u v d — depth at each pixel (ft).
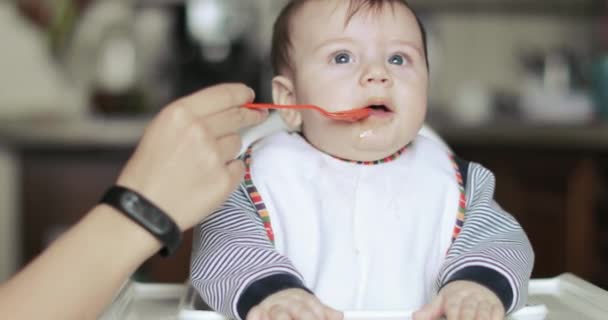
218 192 1.75
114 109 7.33
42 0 7.36
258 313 1.81
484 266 1.99
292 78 2.46
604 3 9.02
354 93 2.26
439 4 9.16
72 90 7.45
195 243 2.22
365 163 2.39
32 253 6.75
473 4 9.14
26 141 6.49
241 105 1.93
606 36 8.61
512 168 7.07
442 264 2.29
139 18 8.30
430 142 2.57
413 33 2.37
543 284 2.54
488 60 9.20
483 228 2.28
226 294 1.92
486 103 8.15
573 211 6.84
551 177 6.98
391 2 2.38
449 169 2.47
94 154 6.73
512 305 1.97
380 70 2.24
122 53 7.46
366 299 2.22
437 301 1.92
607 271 6.66
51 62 7.26
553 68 8.01
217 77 7.70
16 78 6.80
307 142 2.44
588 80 7.90
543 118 7.83
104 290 1.66
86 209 6.77
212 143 1.74
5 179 6.65
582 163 6.84
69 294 1.63
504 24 9.18
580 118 7.68
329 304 2.20
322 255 2.24
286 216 2.27
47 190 6.73
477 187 2.44
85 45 7.59
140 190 1.69
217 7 7.76
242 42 7.80
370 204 2.32
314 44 2.36
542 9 9.16
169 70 8.11
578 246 6.82
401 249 2.28
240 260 2.01
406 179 2.39
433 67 9.07
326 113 2.21
